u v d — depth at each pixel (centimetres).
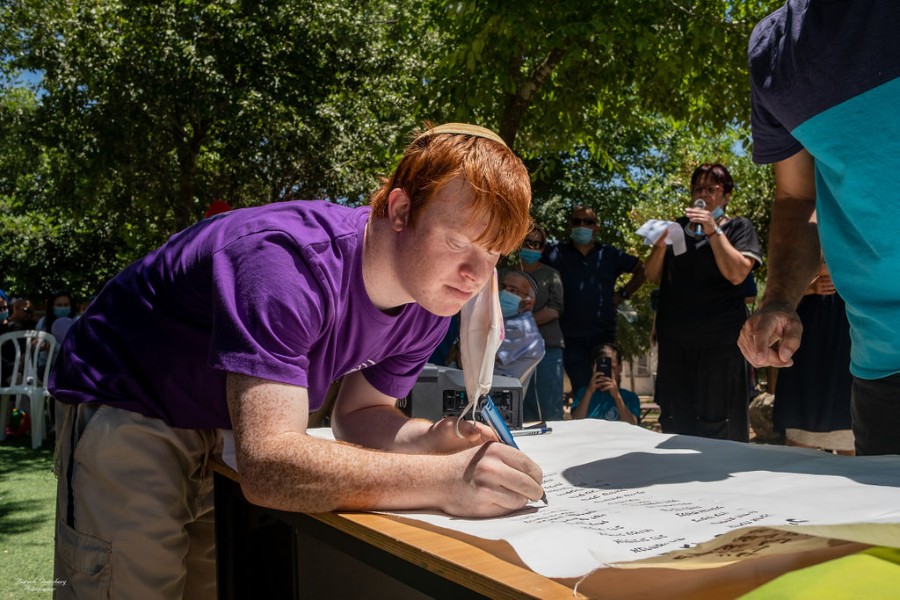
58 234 1805
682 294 351
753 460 113
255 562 123
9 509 385
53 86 1052
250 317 98
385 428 128
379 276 109
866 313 135
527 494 85
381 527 82
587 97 665
